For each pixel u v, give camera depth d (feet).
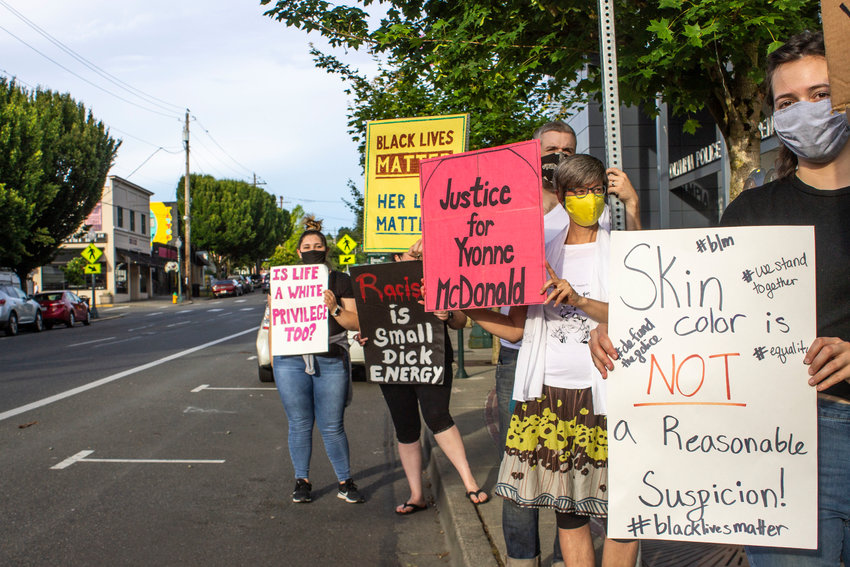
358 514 16.11
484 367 37.83
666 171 66.44
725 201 54.24
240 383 35.17
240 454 21.40
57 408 28.25
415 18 19.95
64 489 17.70
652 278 7.44
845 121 6.82
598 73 17.12
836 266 7.11
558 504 9.19
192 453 21.47
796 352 7.11
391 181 15.48
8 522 15.26
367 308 15.05
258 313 105.50
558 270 9.75
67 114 95.96
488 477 16.58
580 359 9.29
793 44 7.25
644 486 7.43
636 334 7.47
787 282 7.14
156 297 185.68
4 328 72.54
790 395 7.11
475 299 9.80
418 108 35.19
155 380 36.01
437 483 17.20
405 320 14.88
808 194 7.35
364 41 21.17
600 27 9.21
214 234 219.00
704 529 7.30
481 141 33.58
